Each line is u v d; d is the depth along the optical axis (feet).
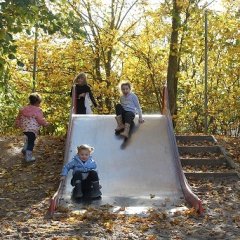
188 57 97.35
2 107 76.84
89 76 92.22
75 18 44.11
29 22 43.29
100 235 26.09
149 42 89.04
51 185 37.63
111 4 91.35
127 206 32.63
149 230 27.04
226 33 80.74
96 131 45.06
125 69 95.81
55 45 88.02
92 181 34.81
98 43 88.58
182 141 48.70
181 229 27.27
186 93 96.73
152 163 39.83
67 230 26.99
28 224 28.27
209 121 96.89
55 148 47.83
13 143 48.98
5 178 39.70
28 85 85.40
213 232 26.63
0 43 40.73
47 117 94.63
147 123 46.62
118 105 45.37
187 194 34.17
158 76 95.30
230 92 91.50
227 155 44.55
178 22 75.10
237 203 33.14
